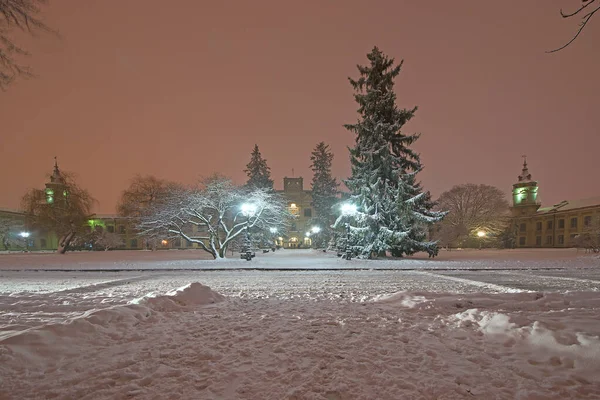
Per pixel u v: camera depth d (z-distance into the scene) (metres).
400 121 26.25
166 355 4.02
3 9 6.62
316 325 5.39
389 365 3.68
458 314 5.77
